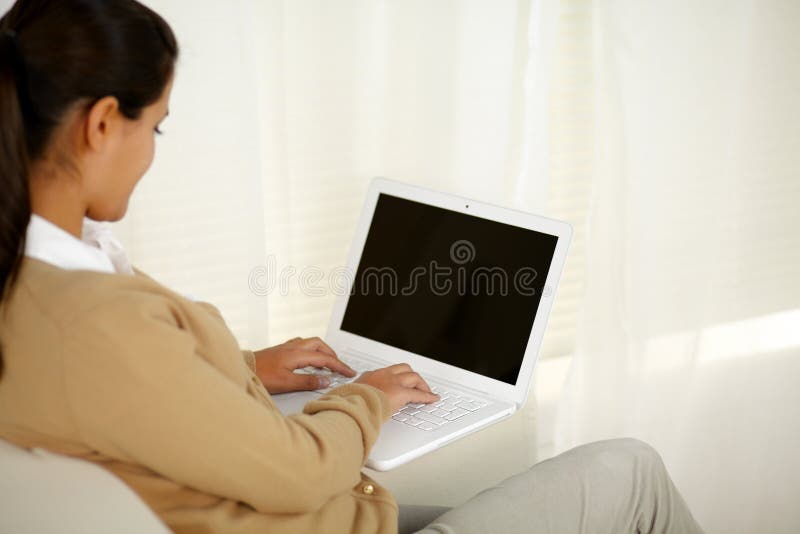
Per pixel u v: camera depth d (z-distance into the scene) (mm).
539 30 1745
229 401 895
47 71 863
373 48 1715
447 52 1736
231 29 1527
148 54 915
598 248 1941
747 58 1901
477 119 1785
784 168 2002
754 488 2160
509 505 1225
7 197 843
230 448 896
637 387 2002
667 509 1386
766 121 1957
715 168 1931
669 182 1909
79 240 952
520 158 1844
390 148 1777
